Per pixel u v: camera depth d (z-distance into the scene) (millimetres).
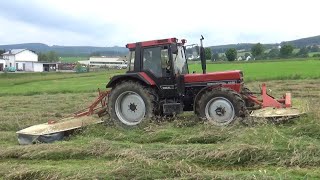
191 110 10555
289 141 6992
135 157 6707
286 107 9398
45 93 29391
